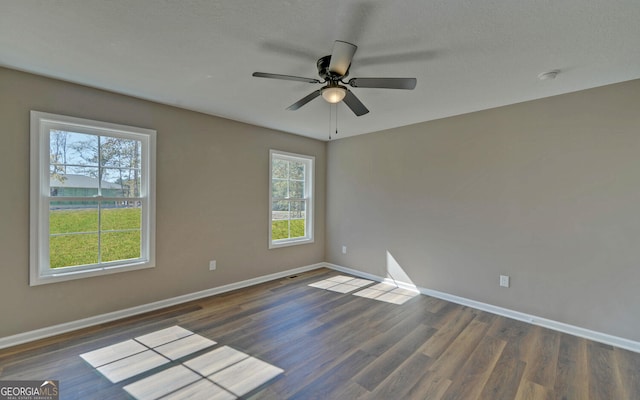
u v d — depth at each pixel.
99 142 2.79
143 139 3.05
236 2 1.51
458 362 2.20
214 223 3.61
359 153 4.54
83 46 1.97
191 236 3.39
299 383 1.94
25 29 1.76
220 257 3.68
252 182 4.00
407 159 3.93
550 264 2.82
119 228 2.92
